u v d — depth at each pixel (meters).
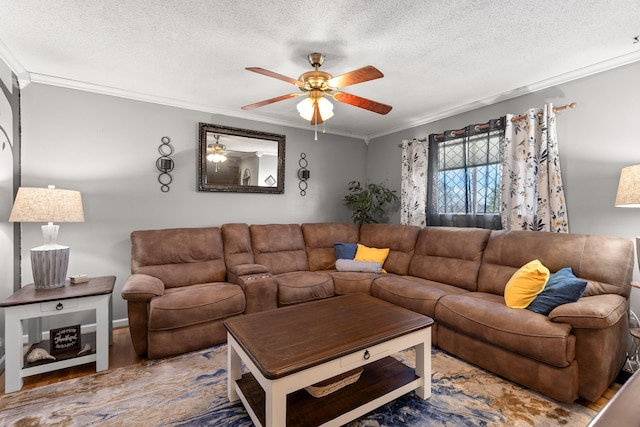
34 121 2.69
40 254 2.20
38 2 1.72
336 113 3.77
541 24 1.92
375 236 3.95
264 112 3.78
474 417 1.69
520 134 2.91
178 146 3.40
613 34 2.03
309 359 1.41
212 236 3.27
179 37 2.09
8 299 1.97
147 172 3.22
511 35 2.05
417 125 4.12
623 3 1.72
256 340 1.61
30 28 1.98
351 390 1.71
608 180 2.44
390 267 3.61
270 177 4.01
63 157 2.81
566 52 2.28
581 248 2.28
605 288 2.09
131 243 3.02
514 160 2.96
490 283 2.69
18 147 2.60
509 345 1.94
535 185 2.82
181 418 1.69
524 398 1.86
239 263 3.31
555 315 1.83
